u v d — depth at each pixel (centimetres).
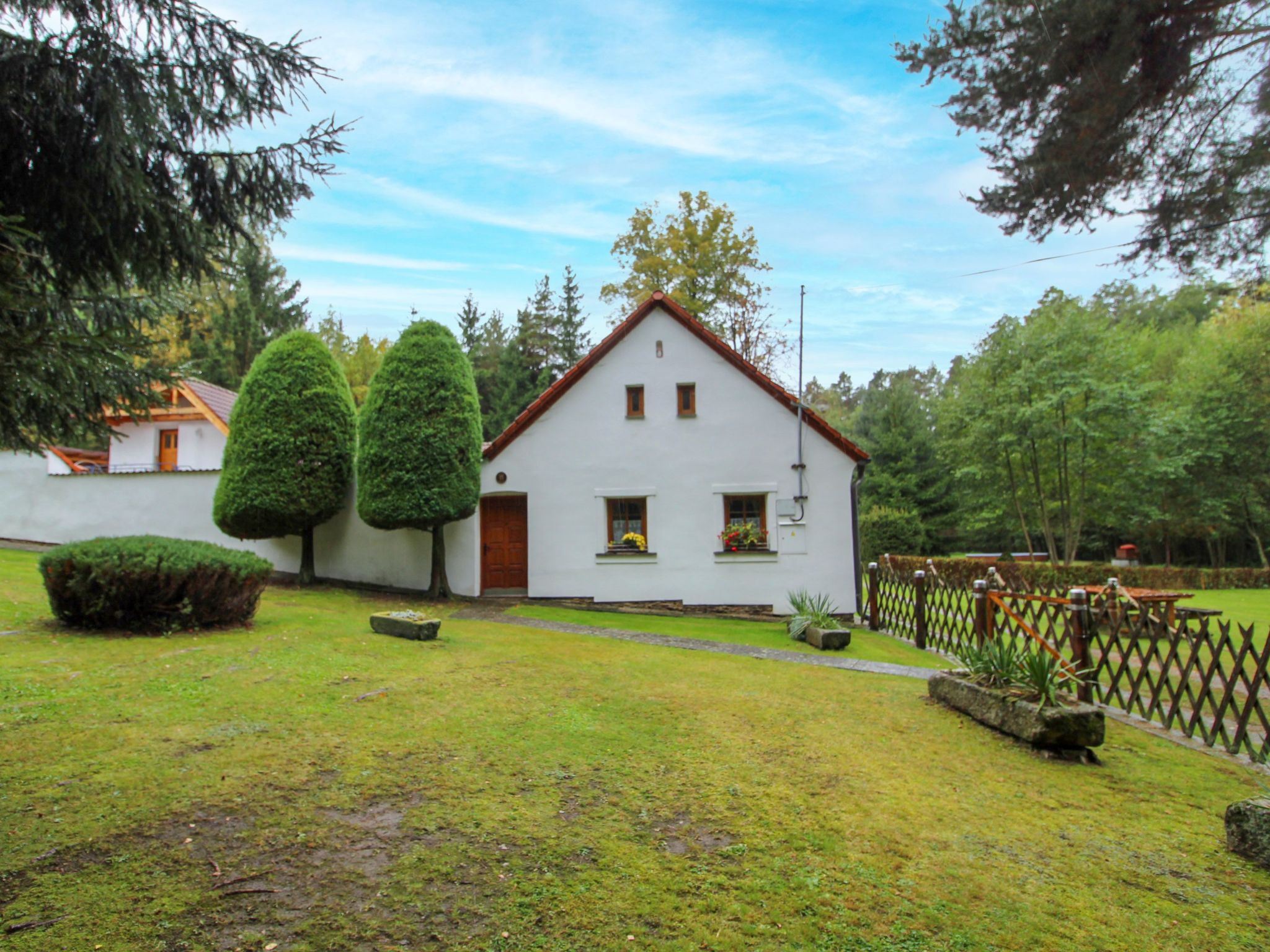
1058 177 969
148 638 891
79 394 511
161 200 508
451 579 1602
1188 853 434
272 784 472
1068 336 2614
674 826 441
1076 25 862
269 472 1462
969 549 3941
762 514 1605
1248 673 990
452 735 592
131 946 297
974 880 389
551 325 4191
